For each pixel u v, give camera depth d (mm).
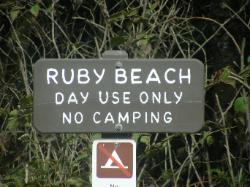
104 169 3459
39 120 3447
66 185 5355
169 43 5684
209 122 5496
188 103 3445
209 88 5555
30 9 5395
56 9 5777
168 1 5695
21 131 5605
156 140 5543
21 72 5852
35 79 3453
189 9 5832
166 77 3453
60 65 3457
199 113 3439
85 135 5434
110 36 5570
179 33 5578
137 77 3453
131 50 5395
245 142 5641
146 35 5250
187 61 3447
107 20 5375
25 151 5766
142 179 5633
